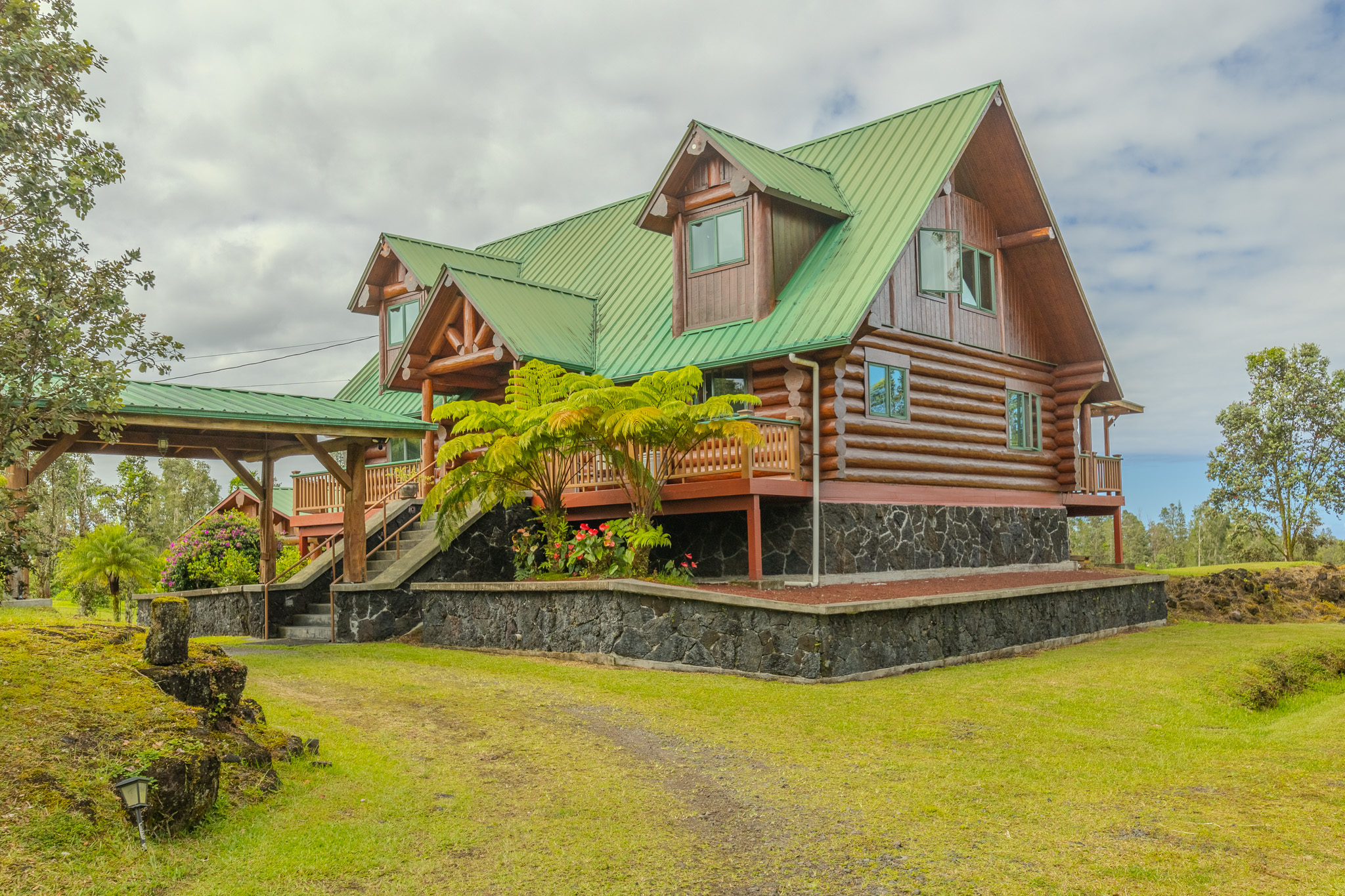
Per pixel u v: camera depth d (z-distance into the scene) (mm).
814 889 5848
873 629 13289
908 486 19625
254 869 5863
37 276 8844
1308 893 5641
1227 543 48188
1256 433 38906
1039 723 10578
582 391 15250
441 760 8570
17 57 8531
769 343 18016
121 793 5785
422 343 21312
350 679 12320
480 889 5824
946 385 20703
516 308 21000
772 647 12922
